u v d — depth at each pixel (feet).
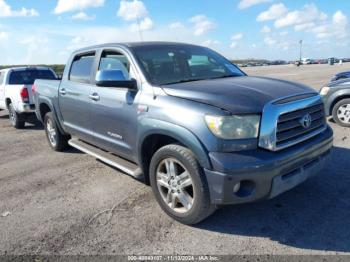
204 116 10.48
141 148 13.03
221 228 11.58
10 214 13.53
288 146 10.81
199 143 10.47
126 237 11.34
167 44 15.70
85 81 17.01
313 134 11.87
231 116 10.16
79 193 15.28
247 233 11.19
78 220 12.69
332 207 12.53
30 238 11.60
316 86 57.16
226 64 16.26
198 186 10.82
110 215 12.94
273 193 10.46
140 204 13.74
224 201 10.36
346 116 25.29
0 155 22.95
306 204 12.85
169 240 11.03
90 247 10.86
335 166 16.55
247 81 12.89
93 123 16.26
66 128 19.90
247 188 10.39
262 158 10.12
